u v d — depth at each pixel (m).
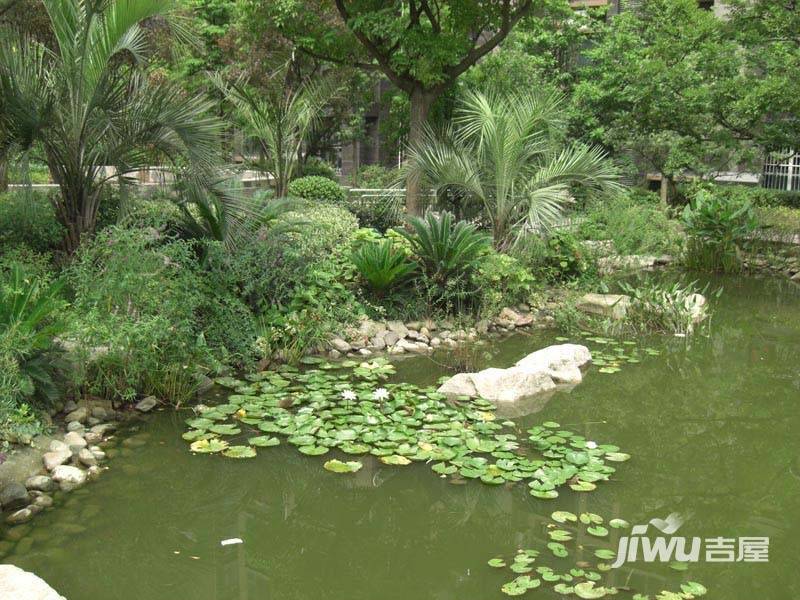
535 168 9.92
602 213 11.78
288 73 15.38
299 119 13.62
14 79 6.67
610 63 17.42
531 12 12.50
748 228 11.98
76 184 7.44
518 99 10.32
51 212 7.77
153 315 5.77
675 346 7.92
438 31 11.90
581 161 9.54
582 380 6.71
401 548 3.91
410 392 6.04
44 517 4.12
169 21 8.84
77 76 7.02
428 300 8.14
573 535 3.99
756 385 6.68
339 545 3.95
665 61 13.21
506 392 6.12
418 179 10.07
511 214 9.77
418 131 12.23
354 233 8.80
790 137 12.09
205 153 7.20
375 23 11.23
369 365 6.77
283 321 6.89
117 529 4.04
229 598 3.45
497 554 3.84
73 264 6.18
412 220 8.14
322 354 7.12
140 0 6.82
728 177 20.12
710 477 4.77
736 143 12.80
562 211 9.62
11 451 4.57
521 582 3.51
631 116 13.65
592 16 20.27
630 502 4.39
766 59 12.55
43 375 5.05
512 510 4.28
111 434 5.20
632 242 11.83
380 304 7.98
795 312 9.52
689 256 12.34
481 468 4.73
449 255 8.05
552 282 9.95
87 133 7.30
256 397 5.85
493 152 9.44
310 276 7.35
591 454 5.01
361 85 18.97
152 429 5.30
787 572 3.67
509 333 8.25
